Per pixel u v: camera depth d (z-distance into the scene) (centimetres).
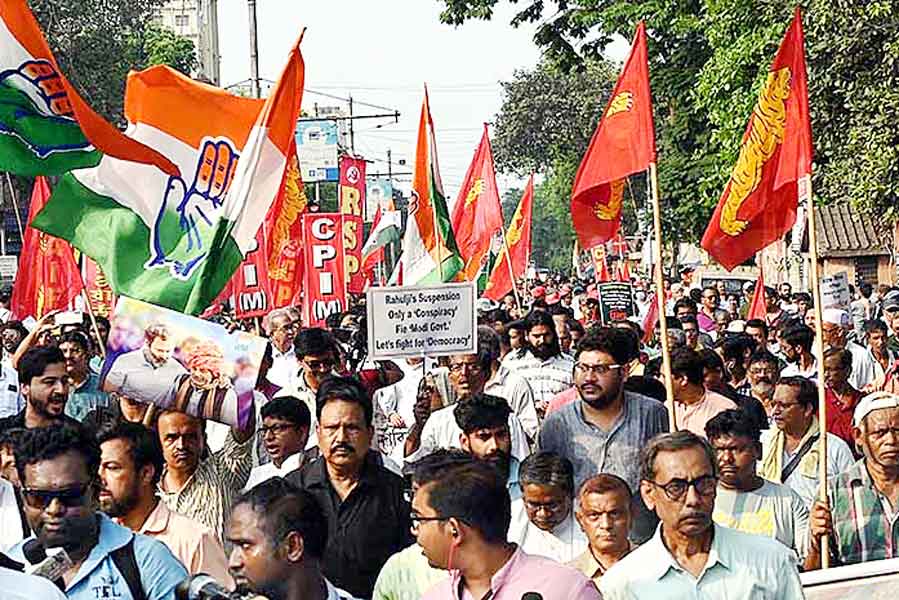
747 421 671
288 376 1091
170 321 696
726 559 525
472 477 475
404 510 649
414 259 1158
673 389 825
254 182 791
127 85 825
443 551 475
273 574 466
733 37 2338
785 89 807
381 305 856
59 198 800
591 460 742
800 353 1141
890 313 1466
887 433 673
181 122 827
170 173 809
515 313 1720
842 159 2086
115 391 693
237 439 709
